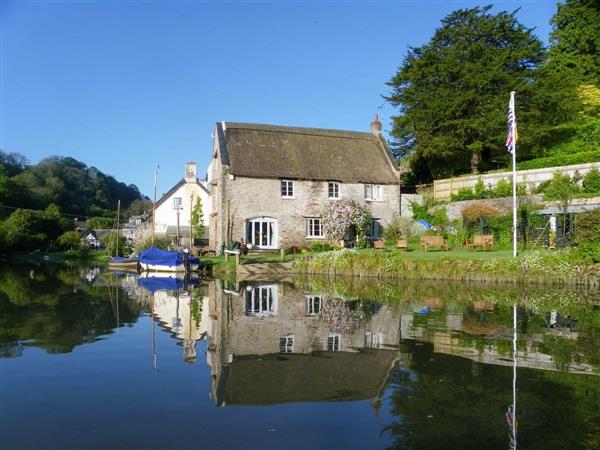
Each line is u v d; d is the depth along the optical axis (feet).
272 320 40.22
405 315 42.32
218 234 116.26
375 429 17.39
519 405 19.67
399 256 81.10
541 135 111.24
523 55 113.29
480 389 21.63
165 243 126.82
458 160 134.31
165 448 15.84
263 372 24.52
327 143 127.85
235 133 121.08
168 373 24.49
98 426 17.65
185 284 75.15
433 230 106.22
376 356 27.63
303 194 118.21
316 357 27.50
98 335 34.42
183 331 35.78
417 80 123.85
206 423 17.94
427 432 17.11
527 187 102.01
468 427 17.53
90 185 387.96
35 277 92.73
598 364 25.76
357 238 112.78
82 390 21.80
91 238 263.49
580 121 118.42
